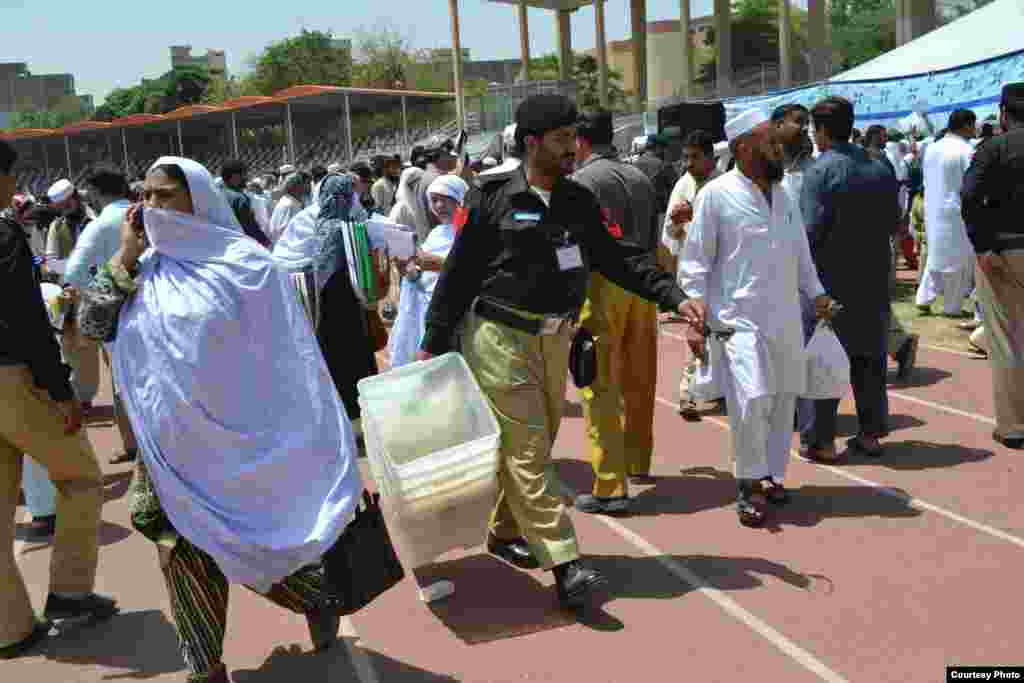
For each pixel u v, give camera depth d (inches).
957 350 360.2
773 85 1525.6
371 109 1635.1
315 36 2780.5
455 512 172.1
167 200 144.3
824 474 238.4
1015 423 248.8
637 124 1114.7
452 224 274.8
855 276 235.9
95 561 180.1
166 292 142.3
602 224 183.6
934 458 244.5
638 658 156.6
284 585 151.1
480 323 173.5
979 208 240.7
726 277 203.9
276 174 921.5
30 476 229.8
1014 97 240.7
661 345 408.8
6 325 160.4
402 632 170.6
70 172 1824.6
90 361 339.3
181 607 144.9
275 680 157.1
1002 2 735.1
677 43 2549.2
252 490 142.1
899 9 1086.4
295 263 278.5
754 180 201.5
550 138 169.5
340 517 145.9
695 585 181.5
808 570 185.3
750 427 204.4
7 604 169.3
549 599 179.8
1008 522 202.2
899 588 175.8
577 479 245.9
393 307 523.5
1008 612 164.7
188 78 2763.3
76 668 165.2
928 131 622.5
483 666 157.2
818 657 153.9
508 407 171.3
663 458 258.5
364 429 176.4
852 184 230.7
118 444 310.7
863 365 246.4
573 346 189.0
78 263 243.8
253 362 144.5
